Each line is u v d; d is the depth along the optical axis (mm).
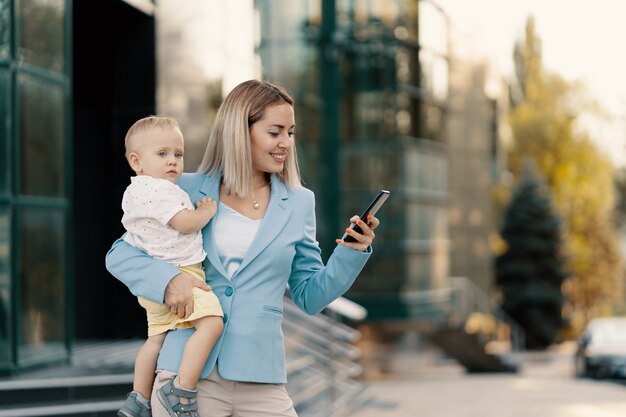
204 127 13492
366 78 19719
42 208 9969
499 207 36750
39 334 9750
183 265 3365
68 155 10523
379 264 19844
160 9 12398
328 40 19672
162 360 3354
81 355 10914
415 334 20359
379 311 19781
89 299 12570
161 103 12391
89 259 12586
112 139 12477
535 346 30734
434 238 21016
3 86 9539
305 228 3580
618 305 48562
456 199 26734
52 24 10297
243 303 3379
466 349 20047
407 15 20094
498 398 13703
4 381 8594
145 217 3377
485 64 27500
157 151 3438
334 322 10898
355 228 3529
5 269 9430
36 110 9953
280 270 3451
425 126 20625
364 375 18891
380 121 19688
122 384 8641
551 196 31422
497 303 30969
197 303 3297
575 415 11680
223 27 14516
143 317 12516
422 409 12055
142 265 3336
